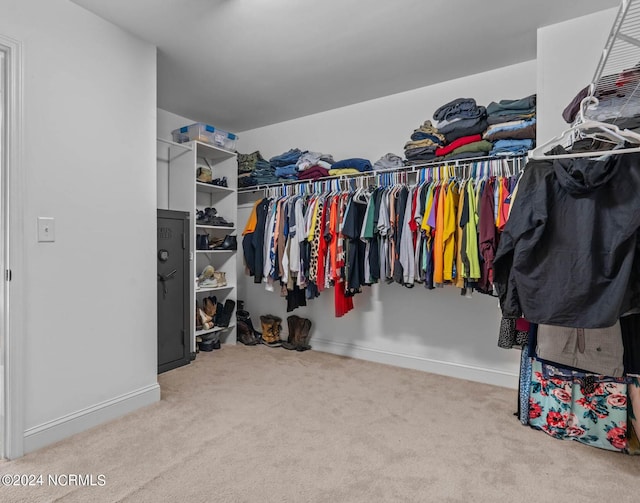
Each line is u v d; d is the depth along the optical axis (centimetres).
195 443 185
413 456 175
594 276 127
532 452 180
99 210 207
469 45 243
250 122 393
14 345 169
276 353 348
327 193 316
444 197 242
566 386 191
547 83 221
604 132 147
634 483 156
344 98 329
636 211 121
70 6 193
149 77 236
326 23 217
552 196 137
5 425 170
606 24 204
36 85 178
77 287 196
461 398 245
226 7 201
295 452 178
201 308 363
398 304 316
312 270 304
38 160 179
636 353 164
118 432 196
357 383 271
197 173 356
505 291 151
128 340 222
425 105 305
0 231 171
